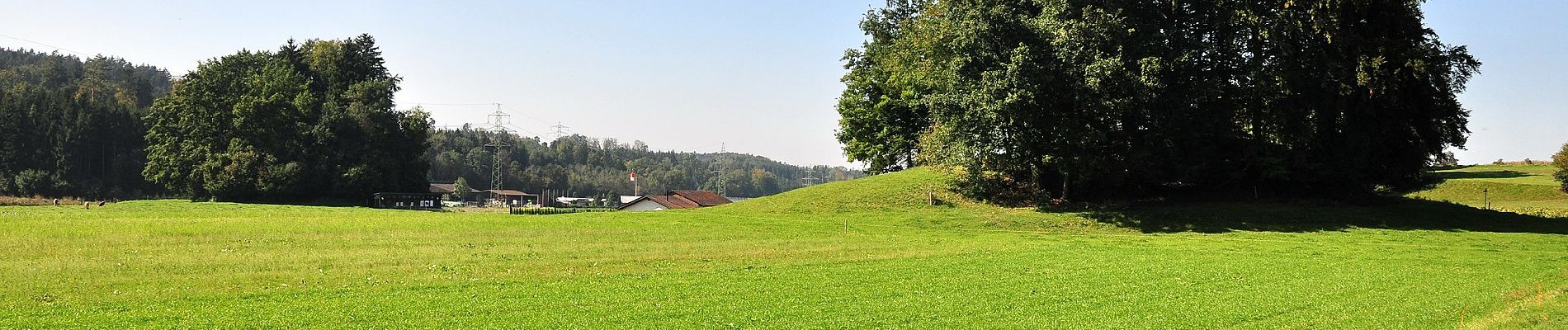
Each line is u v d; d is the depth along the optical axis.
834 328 20.27
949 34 50.16
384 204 99.12
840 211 58.44
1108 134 51.75
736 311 22.27
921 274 29.78
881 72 73.50
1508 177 94.44
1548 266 31.84
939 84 51.75
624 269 30.52
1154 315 22.00
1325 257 35.44
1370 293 25.42
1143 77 47.31
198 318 20.47
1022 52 47.16
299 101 97.06
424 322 20.41
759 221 51.34
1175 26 51.03
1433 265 32.44
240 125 91.69
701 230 45.38
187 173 93.19
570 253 34.91
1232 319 21.42
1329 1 49.94
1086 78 47.03
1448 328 20.14
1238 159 57.25
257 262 30.27
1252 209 53.28
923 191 61.66
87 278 25.89
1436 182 90.50
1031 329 20.33
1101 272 30.28
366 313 21.39
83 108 132.00
